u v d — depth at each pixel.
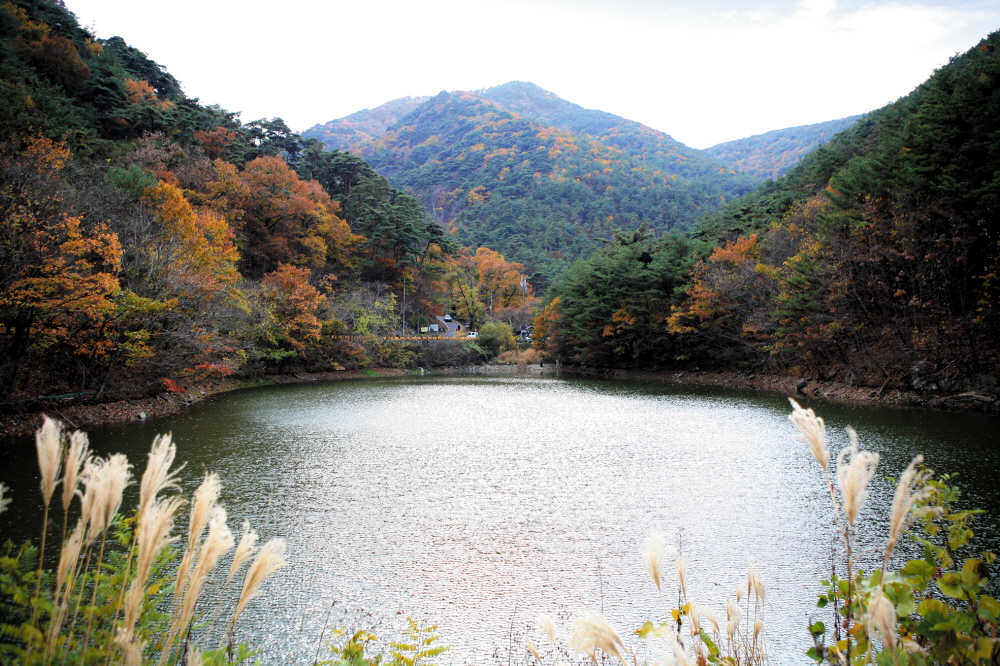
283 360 40.94
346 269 61.75
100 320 18.58
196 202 39.88
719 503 11.31
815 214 32.62
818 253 27.89
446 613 7.01
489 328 65.94
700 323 40.00
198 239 23.81
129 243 21.08
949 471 12.62
